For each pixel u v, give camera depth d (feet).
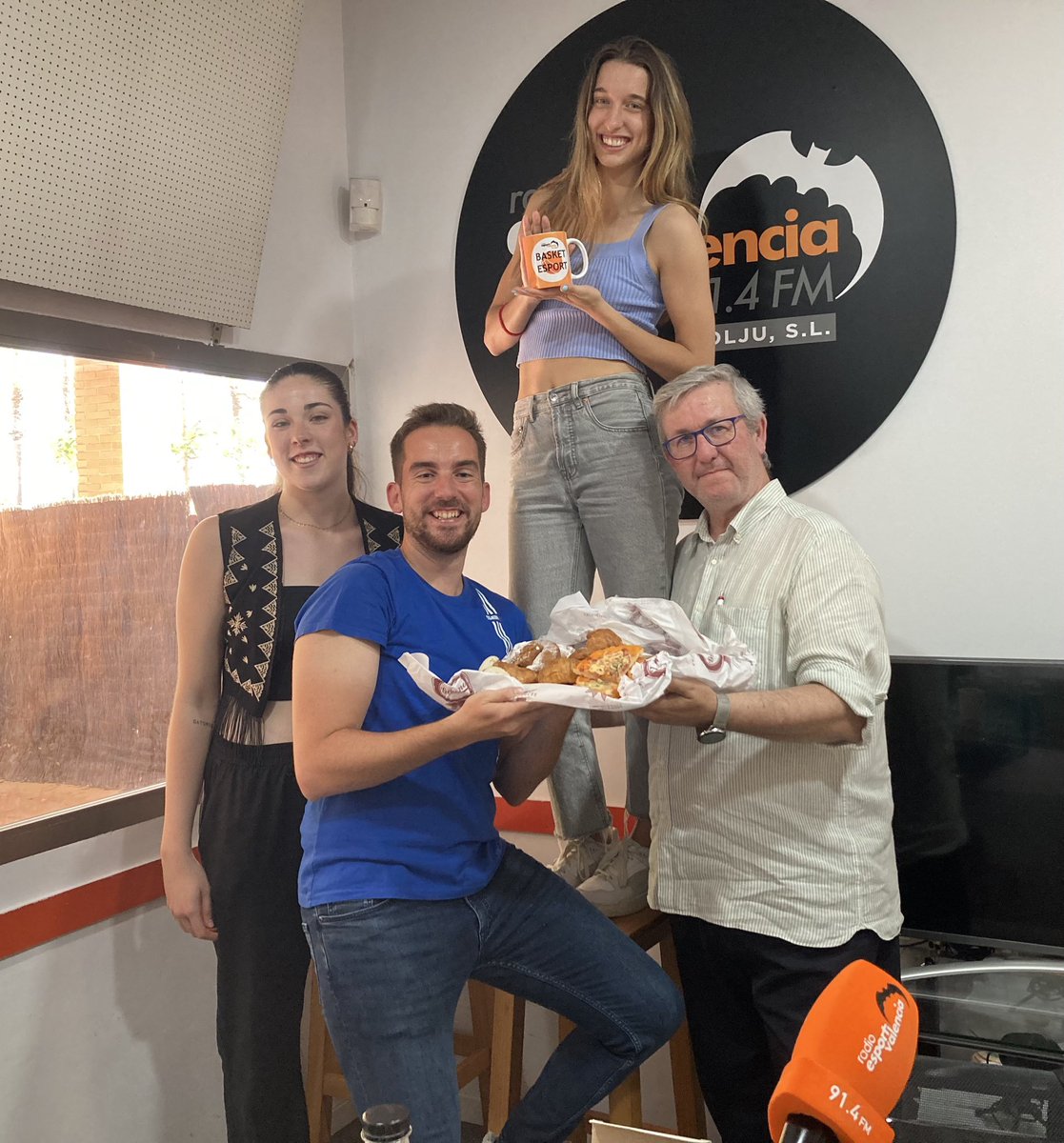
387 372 9.51
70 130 6.42
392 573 5.43
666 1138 3.09
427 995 5.16
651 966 5.89
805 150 7.77
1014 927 6.63
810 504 7.92
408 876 5.17
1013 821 6.60
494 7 8.81
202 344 8.03
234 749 6.64
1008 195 7.23
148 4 6.62
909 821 6.85
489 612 5.78
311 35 9.11
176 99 7.06
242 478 8.62
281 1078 6.70
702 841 5.92
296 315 9.00
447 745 4.87
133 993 7.46
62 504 7.11
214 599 6.73
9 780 6.74
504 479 8.98
